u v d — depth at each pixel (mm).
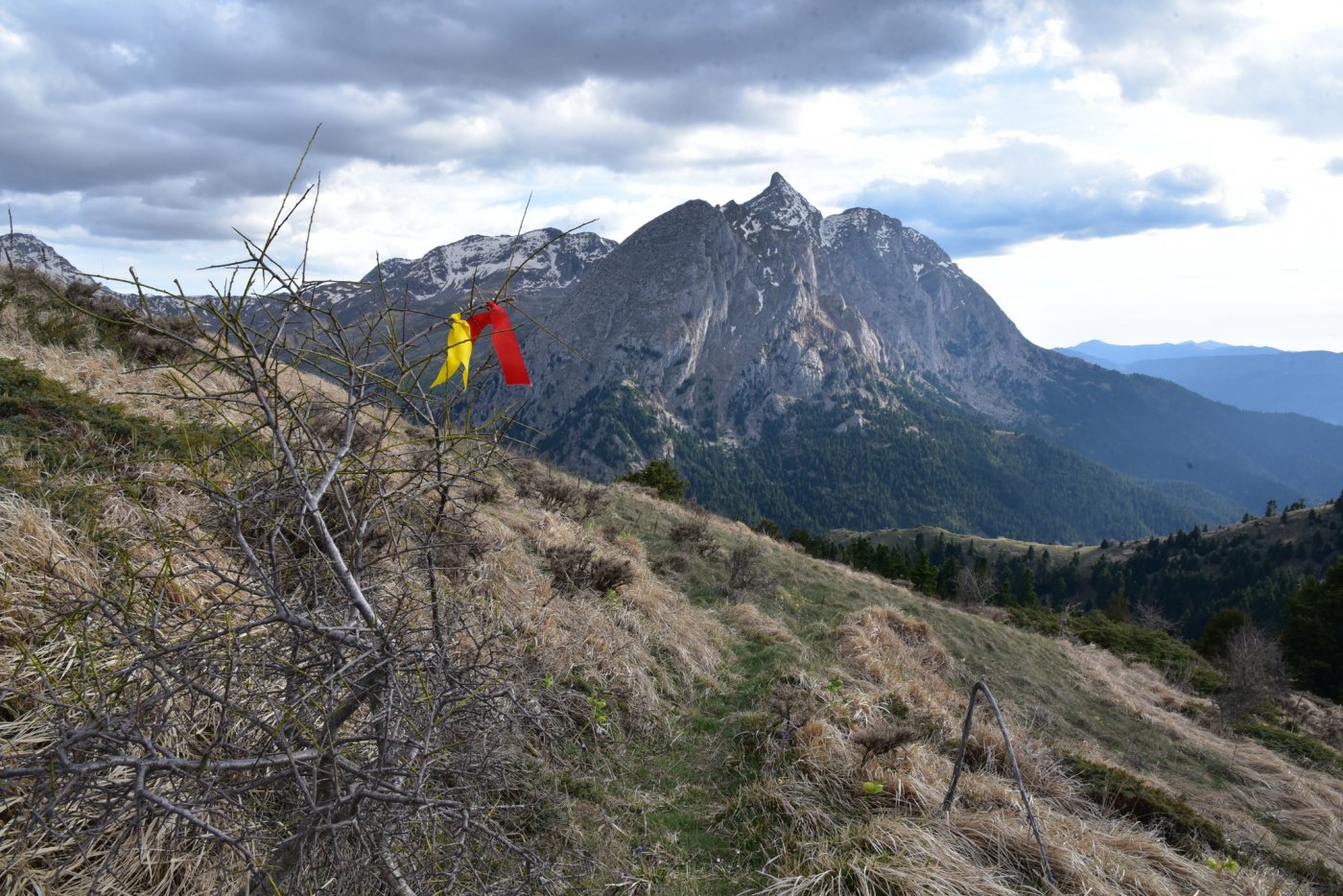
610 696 5703
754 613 10188
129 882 2287
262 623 1866
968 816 4488
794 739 5547
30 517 3307
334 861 1934
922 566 45375
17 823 2113
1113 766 7211
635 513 14992
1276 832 9680
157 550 3418
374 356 1995
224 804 1956
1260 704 18656
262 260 1719
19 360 5504
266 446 2242
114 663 2203
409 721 2145
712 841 4387
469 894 2217
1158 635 29312
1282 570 88812
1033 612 29422
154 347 6531
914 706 7805
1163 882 4266
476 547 2848
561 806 4055
